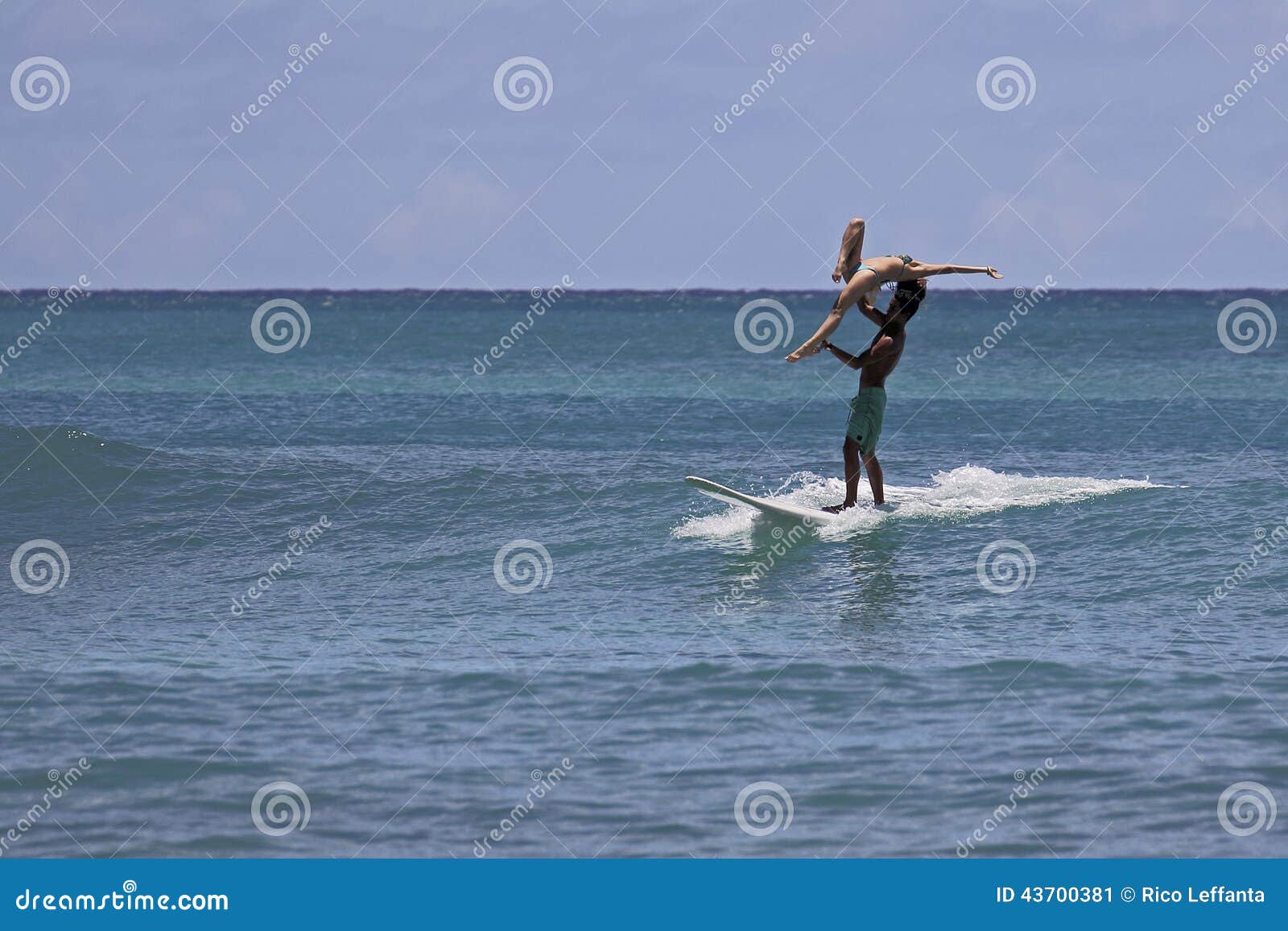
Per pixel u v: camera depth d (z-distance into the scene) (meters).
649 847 15.68
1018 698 20.47
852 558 30.34
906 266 32.03
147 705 20.69
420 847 15.71
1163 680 21.22
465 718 20.08
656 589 28.30
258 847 15.73
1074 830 15.93
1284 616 25.11
